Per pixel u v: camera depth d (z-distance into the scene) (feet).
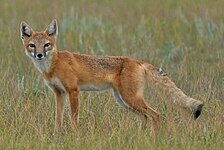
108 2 103.86
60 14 91.45
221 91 53.57
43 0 105.40
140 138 40.09
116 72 46.91
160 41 75.05
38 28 76.74
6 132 41.88
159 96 50.26
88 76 47.11
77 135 41.68
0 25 83.71
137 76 46.42
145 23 82.07
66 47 72.02
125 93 46.44
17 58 66.08
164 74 46.52
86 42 70.85
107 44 72.95
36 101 49.62
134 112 46.42
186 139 40.19
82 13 92.79
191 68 60.13
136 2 102.68
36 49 46.24
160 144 39.47
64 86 46.68
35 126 43.16
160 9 94.38
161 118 45.80
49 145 39.65
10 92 51.88
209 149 38.75
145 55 66.44
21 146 39.04
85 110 47.50
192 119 44.29
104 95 50.57
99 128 43.39
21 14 92.84
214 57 67.10
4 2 102.22
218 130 42.50
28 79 56.85
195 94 52.03
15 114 45.73
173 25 80.48
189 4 96.02
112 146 39.04
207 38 74.54
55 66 46.68
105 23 84.38
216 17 85.76
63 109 47.14
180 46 72.08
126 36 78.07
